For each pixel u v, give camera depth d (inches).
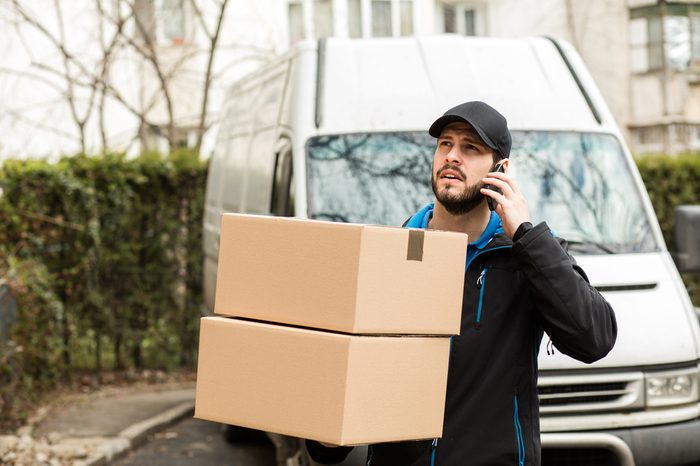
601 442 204.4
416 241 112.5
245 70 687.7
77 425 313.4
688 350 212.4
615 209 239.0
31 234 369.1
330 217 228.1
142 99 595.8
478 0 907.4
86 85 507.8
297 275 113.7
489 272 120.7
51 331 356.5
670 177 457.1
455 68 253.3
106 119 667.4
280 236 115.0
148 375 409.1
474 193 120.3
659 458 207.5
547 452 209.0
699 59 982.4
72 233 384.8
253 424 114.7
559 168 243.3
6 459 262.1
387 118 243.3
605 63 951.6
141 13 587.5
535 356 121.6
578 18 913.5
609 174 244.7
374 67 251.6
